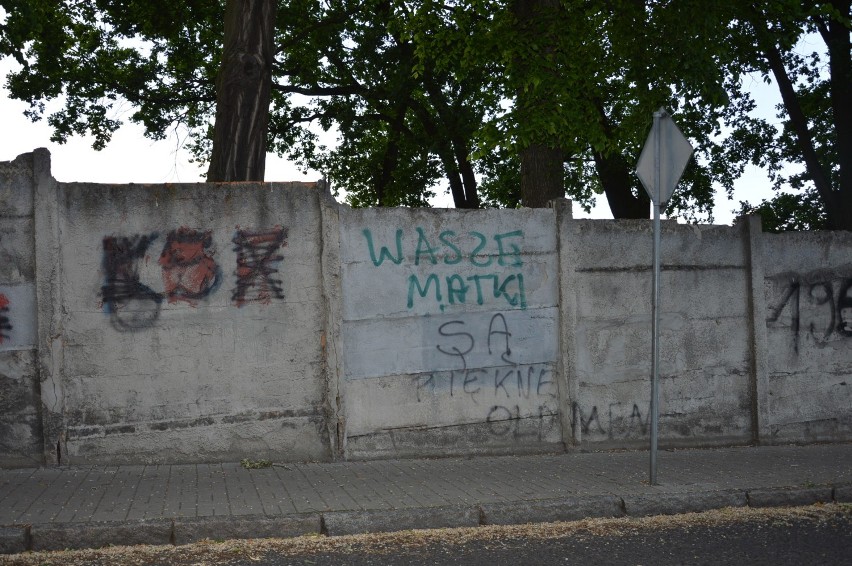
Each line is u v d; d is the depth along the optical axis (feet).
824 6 48.06
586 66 45.14
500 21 44.01
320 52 75.15
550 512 22.38
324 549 19.35
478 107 74.54
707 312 32.94
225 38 34.94
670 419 32.27
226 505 21.47
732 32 47.39
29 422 25.71
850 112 61.21
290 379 27.81
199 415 27.04
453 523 21.56
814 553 19.45
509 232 30.37
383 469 26.89
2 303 25.54
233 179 33.91
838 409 34.91
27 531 18.83
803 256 34.60
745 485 25.14
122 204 26.53
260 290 27.61
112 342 26.37
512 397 30.25
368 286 28.68
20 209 25.66
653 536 20.99
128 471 25.48
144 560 18.29
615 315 31.65
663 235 32.27
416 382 29.17
